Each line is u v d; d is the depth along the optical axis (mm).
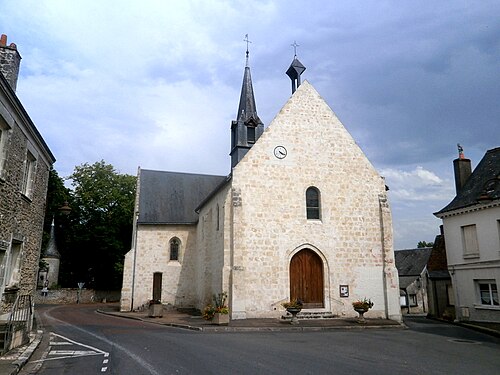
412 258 39969
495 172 19094
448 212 19734
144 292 23906
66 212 17047
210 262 20609
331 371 7281
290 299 16938
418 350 10078
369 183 18906
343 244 17953
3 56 11664
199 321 16234
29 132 11719
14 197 10766
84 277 38938
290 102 18938
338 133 19109
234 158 23719
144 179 26922
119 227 37562
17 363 7629
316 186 18266
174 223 24844
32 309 13062
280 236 17312
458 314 18984
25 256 12344
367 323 15617
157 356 8586
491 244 17438
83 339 11336
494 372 7602
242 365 7660
